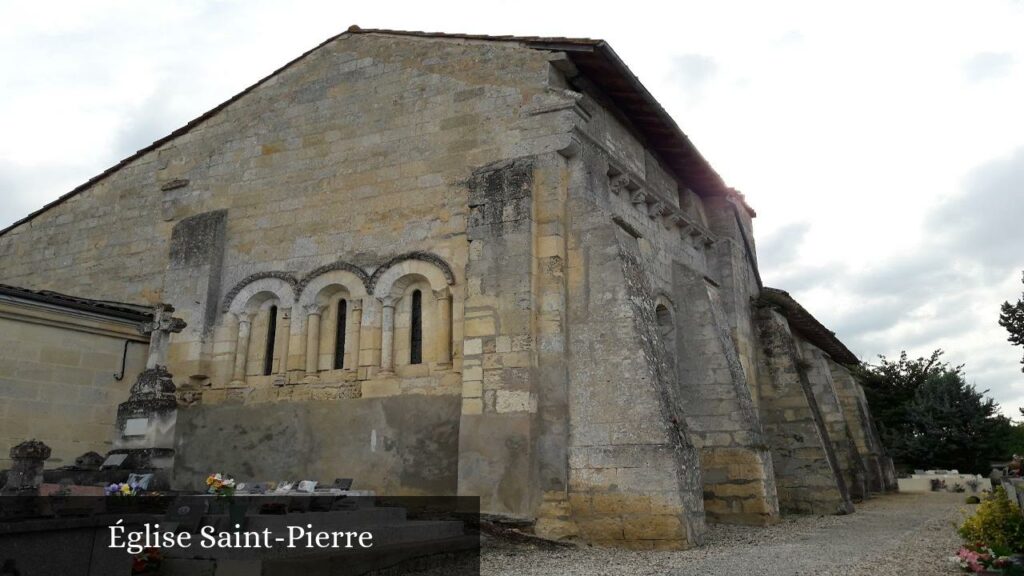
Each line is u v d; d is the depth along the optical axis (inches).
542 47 622.2
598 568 414.6
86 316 653.3
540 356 552.4
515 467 525.7
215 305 706.8
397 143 663.8
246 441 650.8
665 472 493.4
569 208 581.9
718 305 786.2
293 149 717.9
